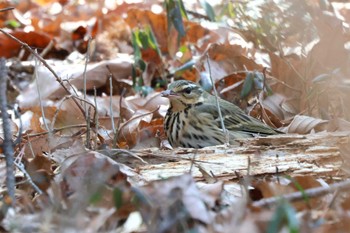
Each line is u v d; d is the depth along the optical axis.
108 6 21.47
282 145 10.93
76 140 11.32
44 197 9.04
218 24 18.05
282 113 14.42
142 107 14.60
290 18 15.73
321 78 13.91
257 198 9.37
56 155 10.76
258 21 16.22
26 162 10.59
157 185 8.59
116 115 14.38
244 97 14.61
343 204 8.77
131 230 8.12
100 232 8.11
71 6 21.62
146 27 17.25
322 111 13.73
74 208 7.91
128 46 18.34
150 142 12.83
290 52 15.98
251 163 10.34
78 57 17.81
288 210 7.06
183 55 17.16
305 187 9.58
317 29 15.58
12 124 13.46
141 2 21.31
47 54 18.44
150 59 17.02
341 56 14.98
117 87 16.12
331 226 8.15
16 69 16.91
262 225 7.77
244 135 12.84
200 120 12.84
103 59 17.72
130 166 10.53
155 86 16.80
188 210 8.15
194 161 10.12
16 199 9.27
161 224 7.82
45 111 13.66
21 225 7.96
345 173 10.27
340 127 12.77
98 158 9.66
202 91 13.15
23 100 15.14
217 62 16.02
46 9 22.00
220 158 10.56
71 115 13.38
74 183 9.30
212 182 9.77
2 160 10.69
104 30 18.81
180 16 16.34
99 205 8.66
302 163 10.42
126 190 8.66
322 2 15.89
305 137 11.05
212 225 7.94
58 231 7.51
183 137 12.93
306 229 7.62
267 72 15.73
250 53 16.55
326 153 10.68
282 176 9.89
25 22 20.11
